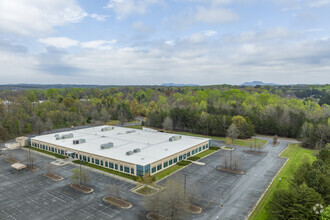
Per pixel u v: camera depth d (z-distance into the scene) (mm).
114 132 108812
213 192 54750
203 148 92438
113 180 61562
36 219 43219
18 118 129875
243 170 69938
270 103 172250
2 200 50406
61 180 61312
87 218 43500
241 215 44750
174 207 41406
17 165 69750
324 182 42219
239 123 116250
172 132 135375
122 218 43531
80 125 152875
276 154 87812
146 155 72375
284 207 37438
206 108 160375
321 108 174750
